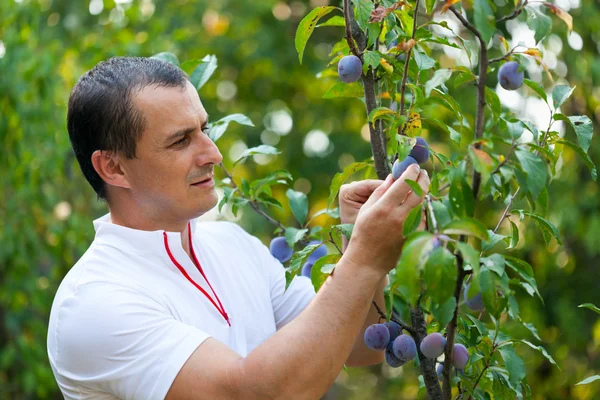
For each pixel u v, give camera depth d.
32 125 5.21
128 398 1.77
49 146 5.27
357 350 2.16
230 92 8.96
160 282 1.93
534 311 5.43
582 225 5.47
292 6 8.72
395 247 1.65
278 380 1.63
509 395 1.86
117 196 2.01
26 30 5.12
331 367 1.65
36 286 5.45
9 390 5.50
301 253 1.82
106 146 1.94
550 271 5.70
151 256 1.96
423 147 1.73
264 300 2.14
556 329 5.70
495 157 1.43
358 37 1.89
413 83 1.93
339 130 8.64
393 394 7.67
